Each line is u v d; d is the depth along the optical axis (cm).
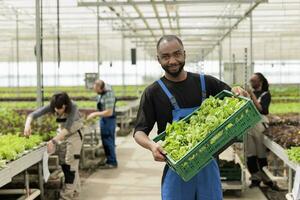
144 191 762
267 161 812
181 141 331
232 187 721
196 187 347
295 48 2778
